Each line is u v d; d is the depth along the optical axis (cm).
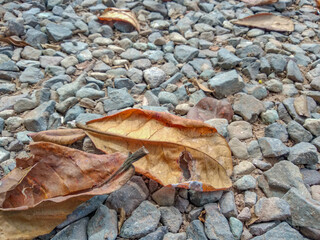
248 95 29
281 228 19
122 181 17
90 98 29
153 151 21
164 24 41
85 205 19
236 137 26
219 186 20
